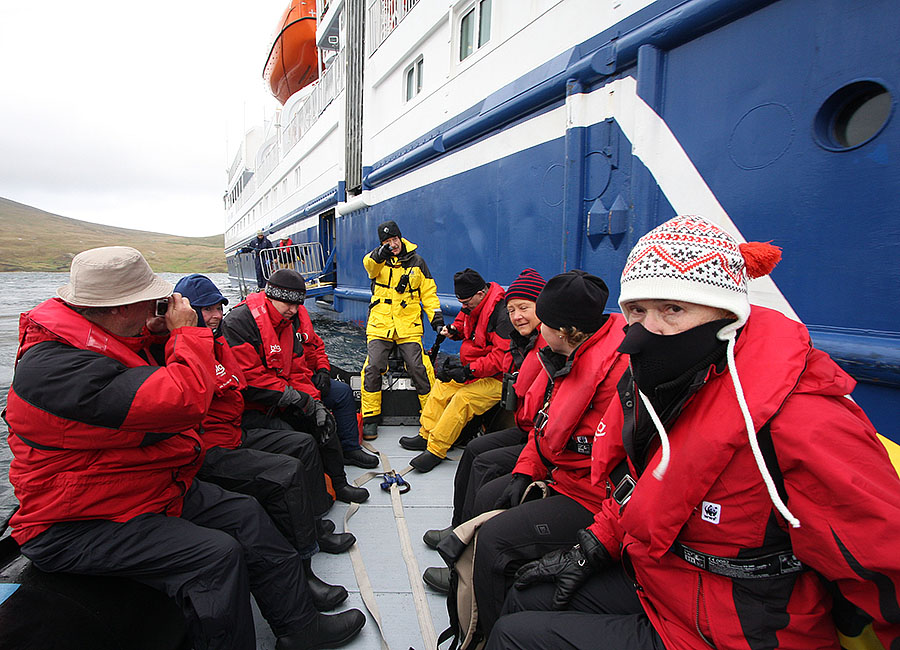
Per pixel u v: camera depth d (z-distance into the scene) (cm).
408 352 372
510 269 409
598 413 150
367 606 189
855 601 83
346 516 252
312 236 1088
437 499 278
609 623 113
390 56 634
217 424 211
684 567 102
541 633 115
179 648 157
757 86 222
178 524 145
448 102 493
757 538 92
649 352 97
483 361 289
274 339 245
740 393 87
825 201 199
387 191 670
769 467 87
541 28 358
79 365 132
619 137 295
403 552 226
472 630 154
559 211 349
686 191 256
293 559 167
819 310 202
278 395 246
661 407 101
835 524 80
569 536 148
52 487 135
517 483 182
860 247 188
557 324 152
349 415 319
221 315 218
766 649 93
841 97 195
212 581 138
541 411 176
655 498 99
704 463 91
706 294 89
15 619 125
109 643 133
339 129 873
